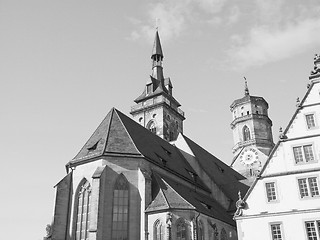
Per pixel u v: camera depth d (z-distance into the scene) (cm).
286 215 3366
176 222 3831
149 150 4884
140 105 8088
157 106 7775
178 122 8250
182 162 5959
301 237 3247
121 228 3956
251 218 3481
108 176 4147
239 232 3475
